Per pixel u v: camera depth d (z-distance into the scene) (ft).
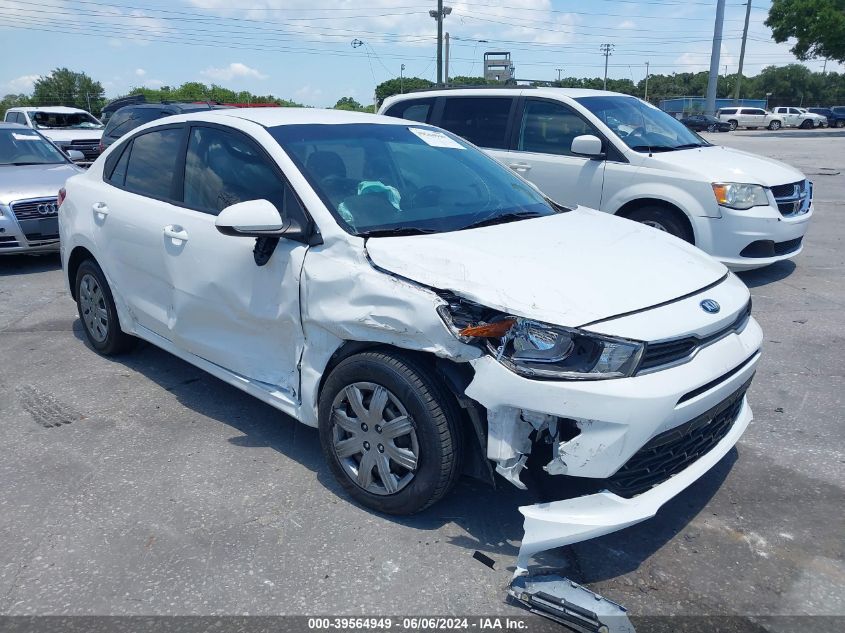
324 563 9.70
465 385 9.38
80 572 9.55
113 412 14.42
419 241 10.56
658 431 8.85
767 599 9.07
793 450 12.84
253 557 9.84
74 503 11.17
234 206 10.77
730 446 10.51
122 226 14.87
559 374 8.72
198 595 9.11
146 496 11.35
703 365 9.41
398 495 10.30
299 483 11.71
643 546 10.14
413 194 12.40
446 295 9.49
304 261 11.01
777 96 322.14
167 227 13.55
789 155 76.43
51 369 16.74
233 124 13.17
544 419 8.87
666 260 10.99
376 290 9.95
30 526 10.57
